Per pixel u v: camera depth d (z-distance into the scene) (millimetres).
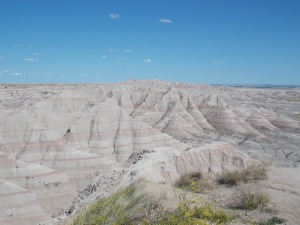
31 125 48844
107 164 45125
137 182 12766
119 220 8594
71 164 44656
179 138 72562
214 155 30422
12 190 32906
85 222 8617
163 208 9602
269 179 21672
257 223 11391
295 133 81562
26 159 45219
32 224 31781
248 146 65562
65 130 58406
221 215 10758
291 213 12547
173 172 21469
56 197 37562
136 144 59719
